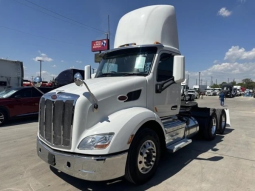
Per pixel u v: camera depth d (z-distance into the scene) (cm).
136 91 379
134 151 330
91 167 291
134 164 332
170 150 411
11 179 377
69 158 304
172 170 418
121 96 354
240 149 568
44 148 346
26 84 1817
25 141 639
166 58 445
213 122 678
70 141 308
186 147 584
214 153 529
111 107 340
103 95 330
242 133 782
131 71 425
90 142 298
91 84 366
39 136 379
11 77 1423
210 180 374
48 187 347
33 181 369
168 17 474
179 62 404
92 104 316
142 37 457
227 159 485
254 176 392
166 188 343
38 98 1035
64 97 324
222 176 391
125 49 448
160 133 402
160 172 407
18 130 806
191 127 559
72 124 306
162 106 436
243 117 1250
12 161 465
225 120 781
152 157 370
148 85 400
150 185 354
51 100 343
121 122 318
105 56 484
